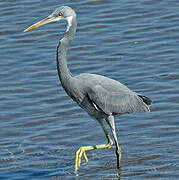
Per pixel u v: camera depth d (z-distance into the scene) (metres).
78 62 17.95
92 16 20.72
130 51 18.34
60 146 13.82
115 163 12.93
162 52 18.11
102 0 21.75
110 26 20.02
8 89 16.66
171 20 20.05
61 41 12.90
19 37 19.62
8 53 18.70
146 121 14.60
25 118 15.15
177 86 16.11
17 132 14.51
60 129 14.55
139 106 13.28
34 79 17.16
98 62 17.86
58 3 21.61
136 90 16.16
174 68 17.16
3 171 12.78
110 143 13.05
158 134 13.96
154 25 19.81
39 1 21.84
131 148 13.48
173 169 12.34
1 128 14.72
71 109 15.50
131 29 19.72
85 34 19.61
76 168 12.60
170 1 21.36
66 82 12.98
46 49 18.83
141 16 20.50
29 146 13.84
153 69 17.20
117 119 14.87
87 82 12.83
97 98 12.73
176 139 13.65
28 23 20.33
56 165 12.98
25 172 12.70
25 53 18.66
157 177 12.05
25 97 16.20
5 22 20.58
